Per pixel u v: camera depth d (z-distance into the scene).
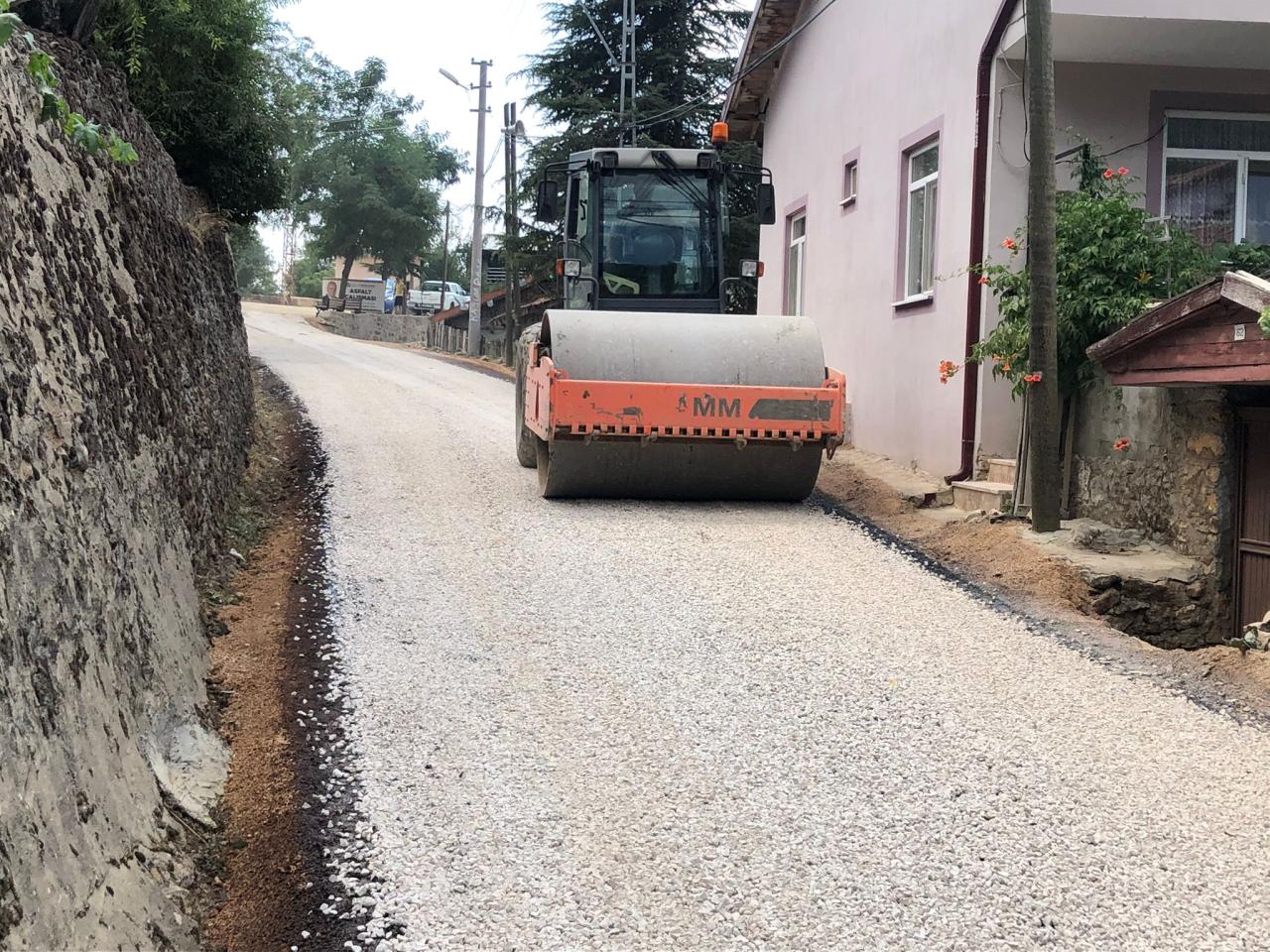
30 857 2.96
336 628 6.36
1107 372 8.80
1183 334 7.90
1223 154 11.16
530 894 3.76
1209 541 8.34
